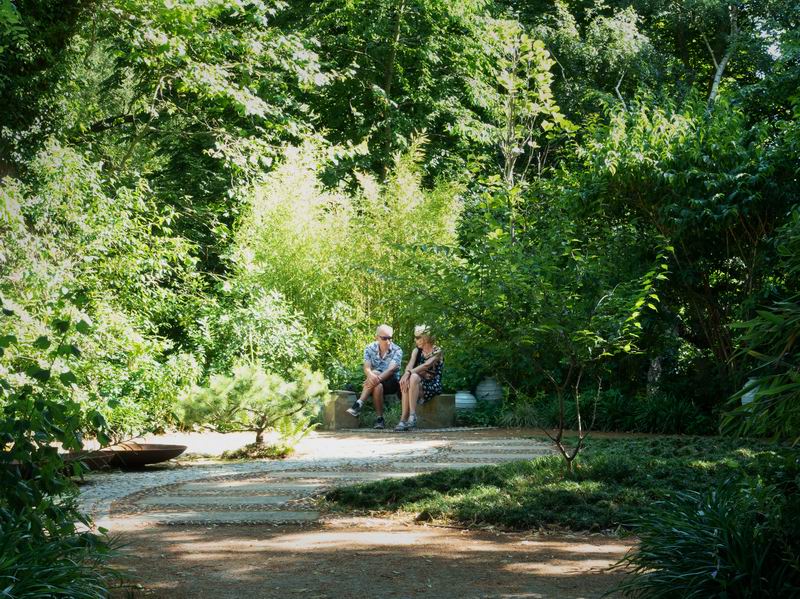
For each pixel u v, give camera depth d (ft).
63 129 54.80
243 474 28.19
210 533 18.99
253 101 57.21
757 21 75.51
